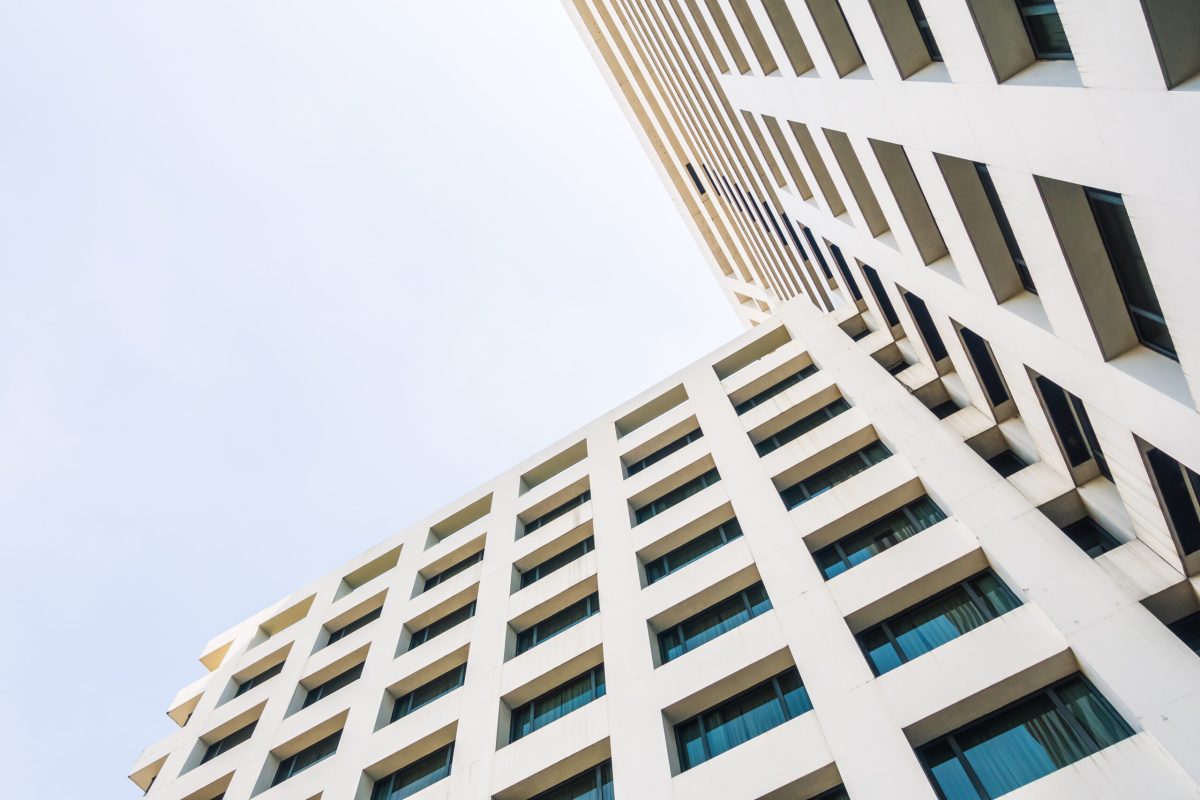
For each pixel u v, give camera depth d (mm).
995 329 14188
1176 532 12430
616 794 15258
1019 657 12922
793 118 20500
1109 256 10180
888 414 20828
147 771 27922
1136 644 11703
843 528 18875
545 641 21844
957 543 15891
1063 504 15852
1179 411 9281
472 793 17984
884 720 13484
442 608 27203
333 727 24578
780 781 13648
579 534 26062
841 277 27531
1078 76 8531
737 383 28469
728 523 22312
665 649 19203
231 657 33281
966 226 13102
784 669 16500
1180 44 6930
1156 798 9953
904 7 12805
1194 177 7129
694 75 32031
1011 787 12047
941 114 11867
